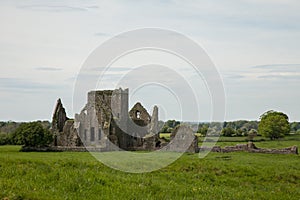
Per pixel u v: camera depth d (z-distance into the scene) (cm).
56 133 10050
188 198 2997
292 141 12212
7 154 7275
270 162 5991
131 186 3181
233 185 3919
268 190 3725
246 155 7375
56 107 10575
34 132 9000
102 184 3177
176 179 3841
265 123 13075
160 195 3005
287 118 14612
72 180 3141
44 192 2747
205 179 4034
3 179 3108
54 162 4291
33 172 3450
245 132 14225
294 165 5609
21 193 2623
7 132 11769
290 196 3456
